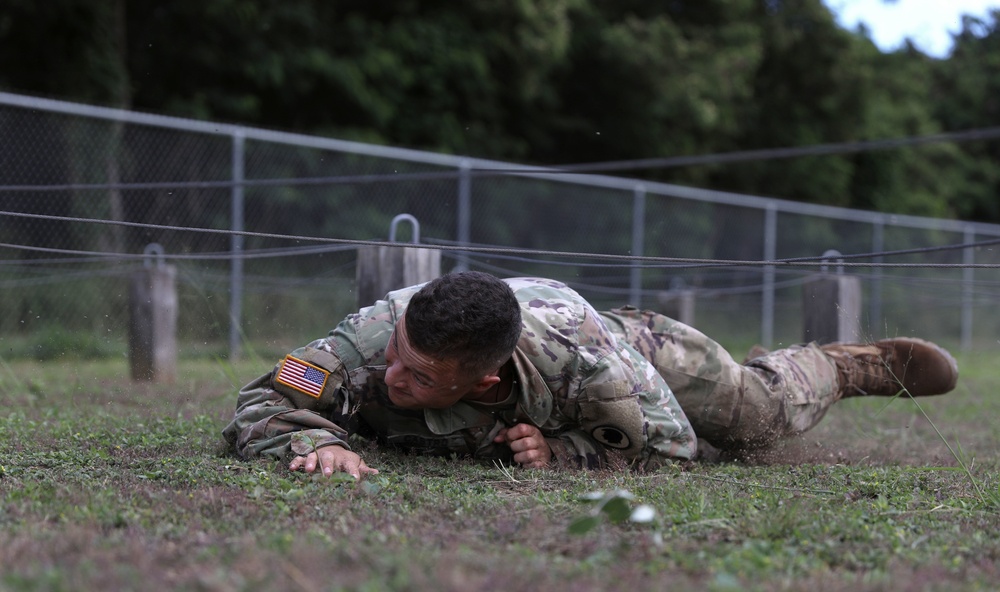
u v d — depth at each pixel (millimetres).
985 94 26031
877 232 12812
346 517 2062
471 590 1516
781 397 3299
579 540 1891
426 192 9312
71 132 7680
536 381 2811
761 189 18906
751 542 1907
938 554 1919
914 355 3654
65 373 6430
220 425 3775
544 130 16266
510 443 2893
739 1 17734
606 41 15844
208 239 8273
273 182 4984
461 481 2656
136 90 12781
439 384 2576
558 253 2967
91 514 1997
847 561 1854
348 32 13836
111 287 7895
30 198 7562
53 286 7805
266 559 1653
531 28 14844
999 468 3301
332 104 13852
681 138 16828
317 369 2789
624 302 10367
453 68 14336
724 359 3230
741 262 2883
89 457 2830
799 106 19391
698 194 11117
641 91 16203
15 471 2566
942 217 22812
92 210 7812
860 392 3707
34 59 11625
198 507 2121
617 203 10539
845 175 19906
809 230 12094
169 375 6020
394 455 2971
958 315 13820
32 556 1670
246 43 13008
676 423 2969
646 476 2773
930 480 2865
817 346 3631
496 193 9719
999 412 5621
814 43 19281
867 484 2725
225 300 7695
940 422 5195
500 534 1963
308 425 2746
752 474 2941
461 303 2471
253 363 5938
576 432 2949
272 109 13648
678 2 17656
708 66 16531
